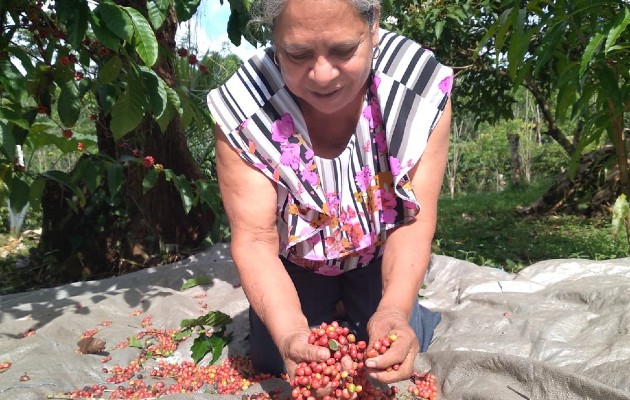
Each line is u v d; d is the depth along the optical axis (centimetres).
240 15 327
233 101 202
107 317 320
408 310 183
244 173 199
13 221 788
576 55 434
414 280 191
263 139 200
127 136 498
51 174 348
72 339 293
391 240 205
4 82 279
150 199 512
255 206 199
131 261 511
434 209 206
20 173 334
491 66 768
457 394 221
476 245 680
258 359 247
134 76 309
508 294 298
